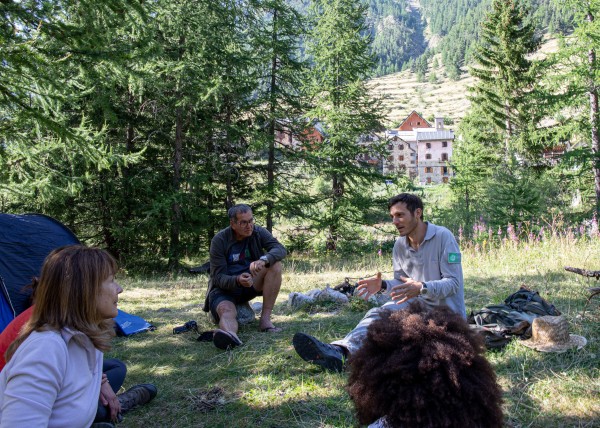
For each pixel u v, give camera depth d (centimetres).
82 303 191
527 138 2384
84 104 1308
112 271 202
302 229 2036
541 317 409
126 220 1565
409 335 179
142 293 780
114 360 352
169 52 1387
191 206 1566
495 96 2664
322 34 1981
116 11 586
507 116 2678
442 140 7394
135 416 333
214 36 1457
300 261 1625
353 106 1991
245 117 1870
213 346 470
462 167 2419
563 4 1808
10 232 469
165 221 1522
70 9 584
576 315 476
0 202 1322
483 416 174
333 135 1947
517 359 382
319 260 1683
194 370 410
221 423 320
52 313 190
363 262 1141
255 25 1783
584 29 1739
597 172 1866
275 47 1830
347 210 1953
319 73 1975
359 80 1919
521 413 311
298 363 409
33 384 175
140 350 466
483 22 2775
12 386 175
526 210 1280
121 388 378
